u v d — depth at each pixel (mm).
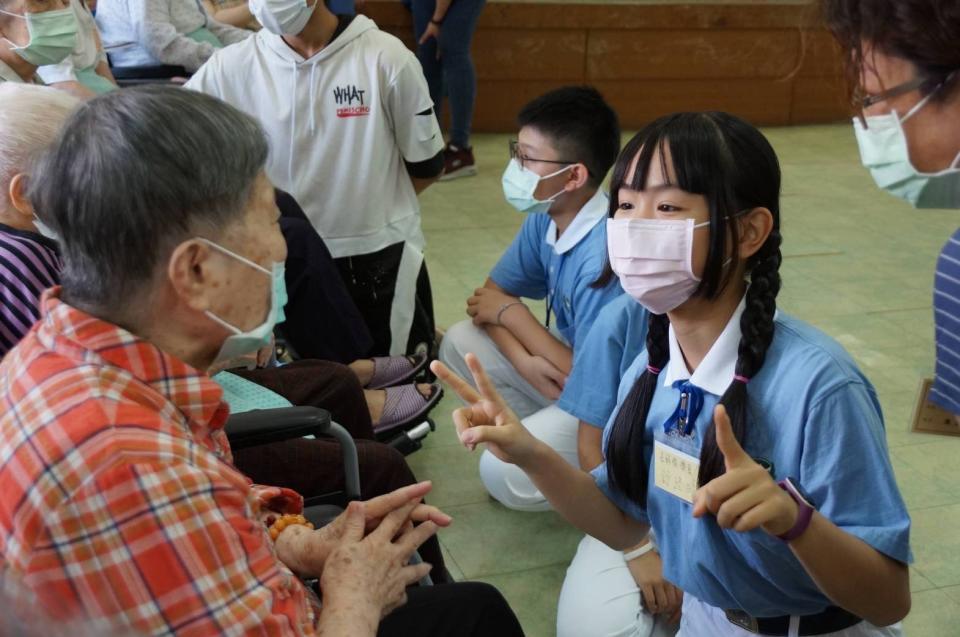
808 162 6207
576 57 6785
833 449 1139
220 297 1000
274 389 2041
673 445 1298
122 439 898
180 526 909
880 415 1228
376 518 1291
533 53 6691
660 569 1828
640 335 1876
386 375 2695
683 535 1312
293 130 2555
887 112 980
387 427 2518
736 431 1176
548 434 2275
